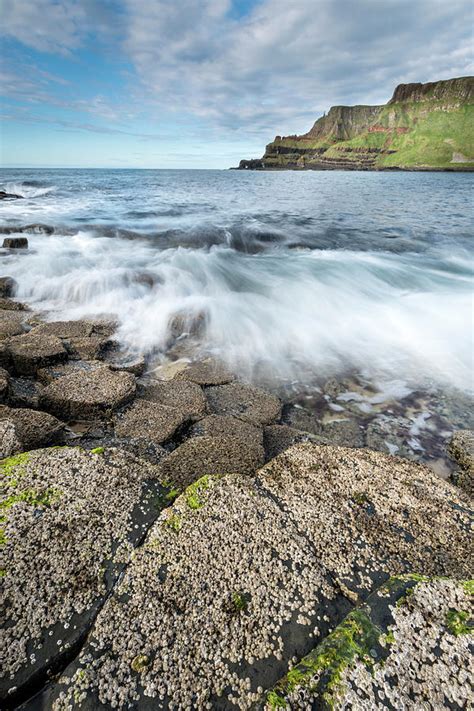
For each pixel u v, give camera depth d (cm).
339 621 240
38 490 312
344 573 270
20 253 1467
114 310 1003
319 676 206
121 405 544
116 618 233
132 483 332
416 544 301
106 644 221
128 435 494
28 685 207
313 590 255
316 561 275
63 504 302
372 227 2303
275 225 2288
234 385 664
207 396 627
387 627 229
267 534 292
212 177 10788
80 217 2380
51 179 7700
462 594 248
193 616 236
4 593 240
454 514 333
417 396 686
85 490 317
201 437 448
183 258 1511
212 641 225
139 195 4241
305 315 1034
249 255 1636
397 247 1819
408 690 201
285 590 253
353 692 199
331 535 300
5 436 383
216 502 318
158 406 552
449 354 834
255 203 3547
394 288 1241
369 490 352
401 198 4153
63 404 532
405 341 897
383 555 288
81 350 728
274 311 1051
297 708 194
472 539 310
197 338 898
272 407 605
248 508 315
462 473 480
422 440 569
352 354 841
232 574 260
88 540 276
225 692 204
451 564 288
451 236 2069
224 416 557
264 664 217
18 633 223
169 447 498
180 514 303
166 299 1089
